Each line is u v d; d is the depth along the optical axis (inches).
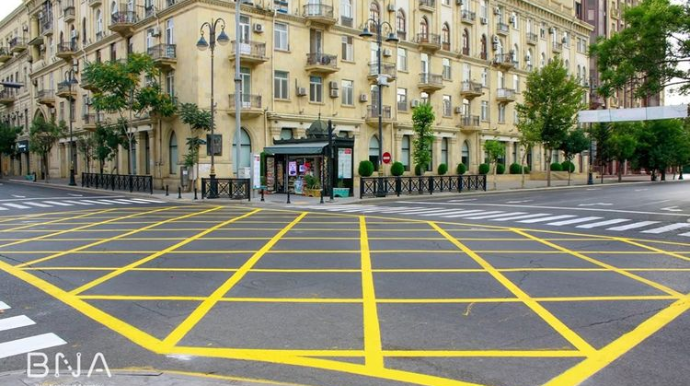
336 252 398.6
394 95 1572.3
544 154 2225.6
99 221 622.2
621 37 670.5
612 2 2755.9
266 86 1293.1
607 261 367.2
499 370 170.1
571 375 166.2
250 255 384.5
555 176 2126.0
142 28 1398.9
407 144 1653.5
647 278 311.6
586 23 2461.9
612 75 681.0
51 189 1405.0
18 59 2319.1
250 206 877.8
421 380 162.1
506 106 2025.1
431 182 1210.0
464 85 1804.9
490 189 1405.0
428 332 208.1
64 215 700.7
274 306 246.4
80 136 1779.0
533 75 1569.9
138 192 1212.5
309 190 1088.8
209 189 1015.0
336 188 1060.5
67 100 1878.7
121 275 315.3
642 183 1958.7
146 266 343.3
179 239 468.4
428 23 1685.5
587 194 1235.2
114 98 1216.8
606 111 943.7
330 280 301.7
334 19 1379.2
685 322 223.8
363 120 1487.5
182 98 1266.0
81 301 255.4
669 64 655.8
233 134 1245.7
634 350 189.0
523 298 262.2
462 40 1825.8
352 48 1471.5
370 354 184.1
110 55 1547.7
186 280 301.3
